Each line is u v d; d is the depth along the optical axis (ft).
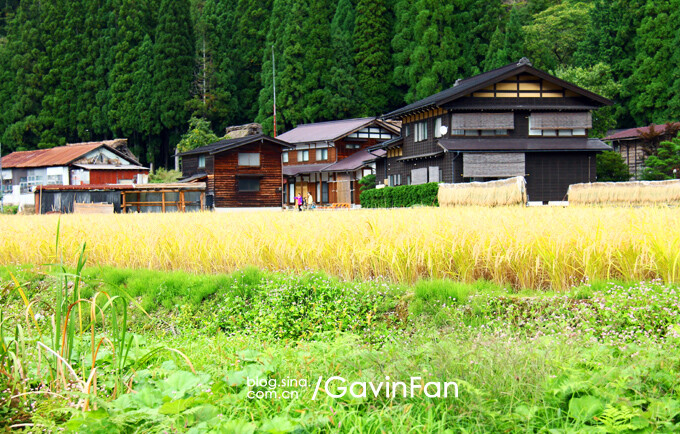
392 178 134.51
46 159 163.73
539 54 185.06
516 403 13.16
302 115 202.69
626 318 22.75
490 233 30.17
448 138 108.17
